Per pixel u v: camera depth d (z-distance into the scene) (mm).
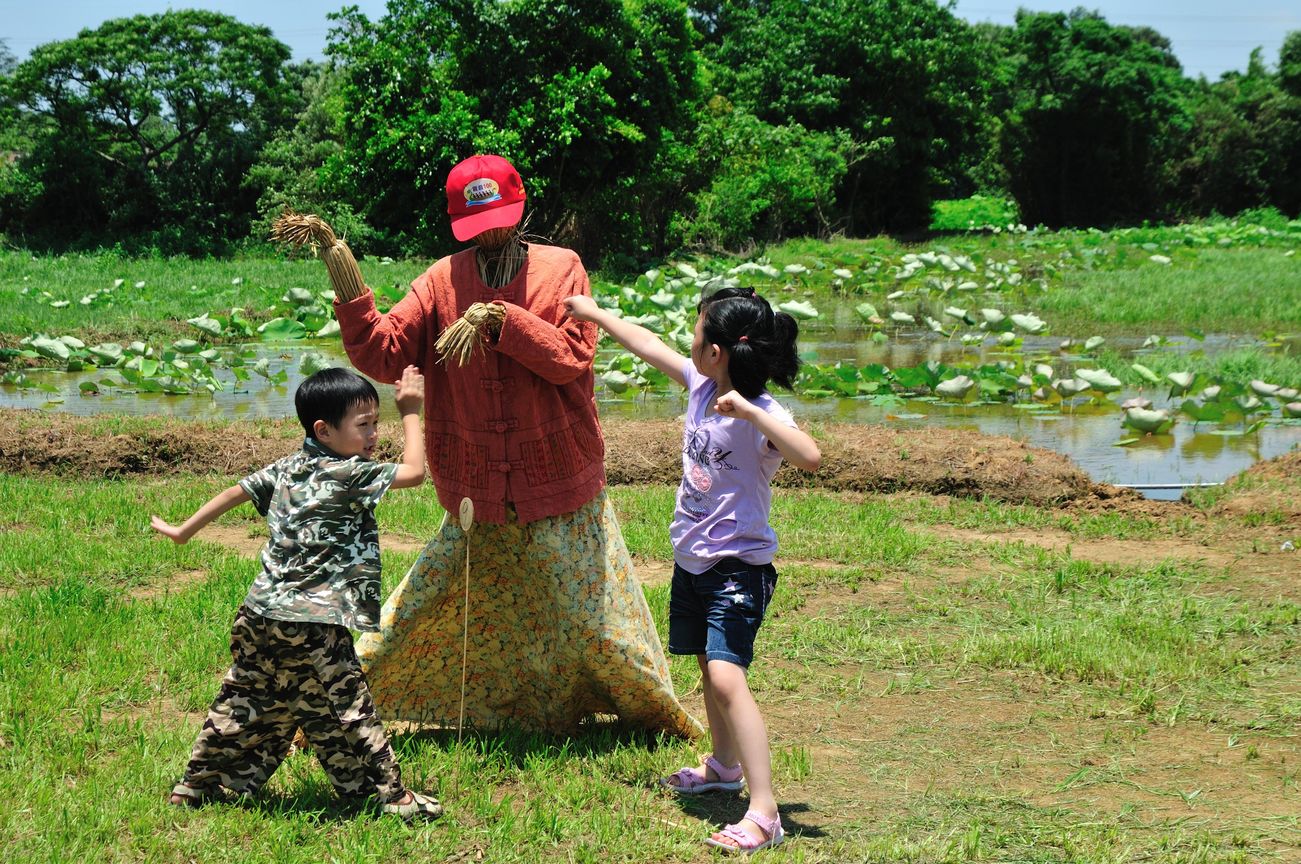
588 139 25766
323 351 15547
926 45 42750
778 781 3965
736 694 3500
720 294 3750
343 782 3604
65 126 34469
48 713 4258
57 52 33469
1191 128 52656
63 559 6188
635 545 6707
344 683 3549
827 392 12164
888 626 5543
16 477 8055
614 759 4027
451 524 4055
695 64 27812
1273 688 4750
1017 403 11742
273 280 22750
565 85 25172
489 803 3676
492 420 3938
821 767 4078
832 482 8141
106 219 35219
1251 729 4383
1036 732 4387
